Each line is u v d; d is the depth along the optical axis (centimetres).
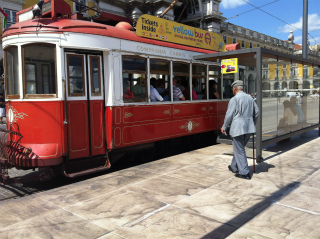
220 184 475
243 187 459
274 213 361
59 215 366
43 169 510
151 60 671
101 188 468
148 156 800
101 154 581
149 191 447
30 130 515
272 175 520
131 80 625
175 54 737
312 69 910
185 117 767
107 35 575
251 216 353
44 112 514
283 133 746
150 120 666
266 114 660
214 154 712
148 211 374
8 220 355
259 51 596
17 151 511
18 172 682
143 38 656
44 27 520
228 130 511
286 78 756
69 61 535
